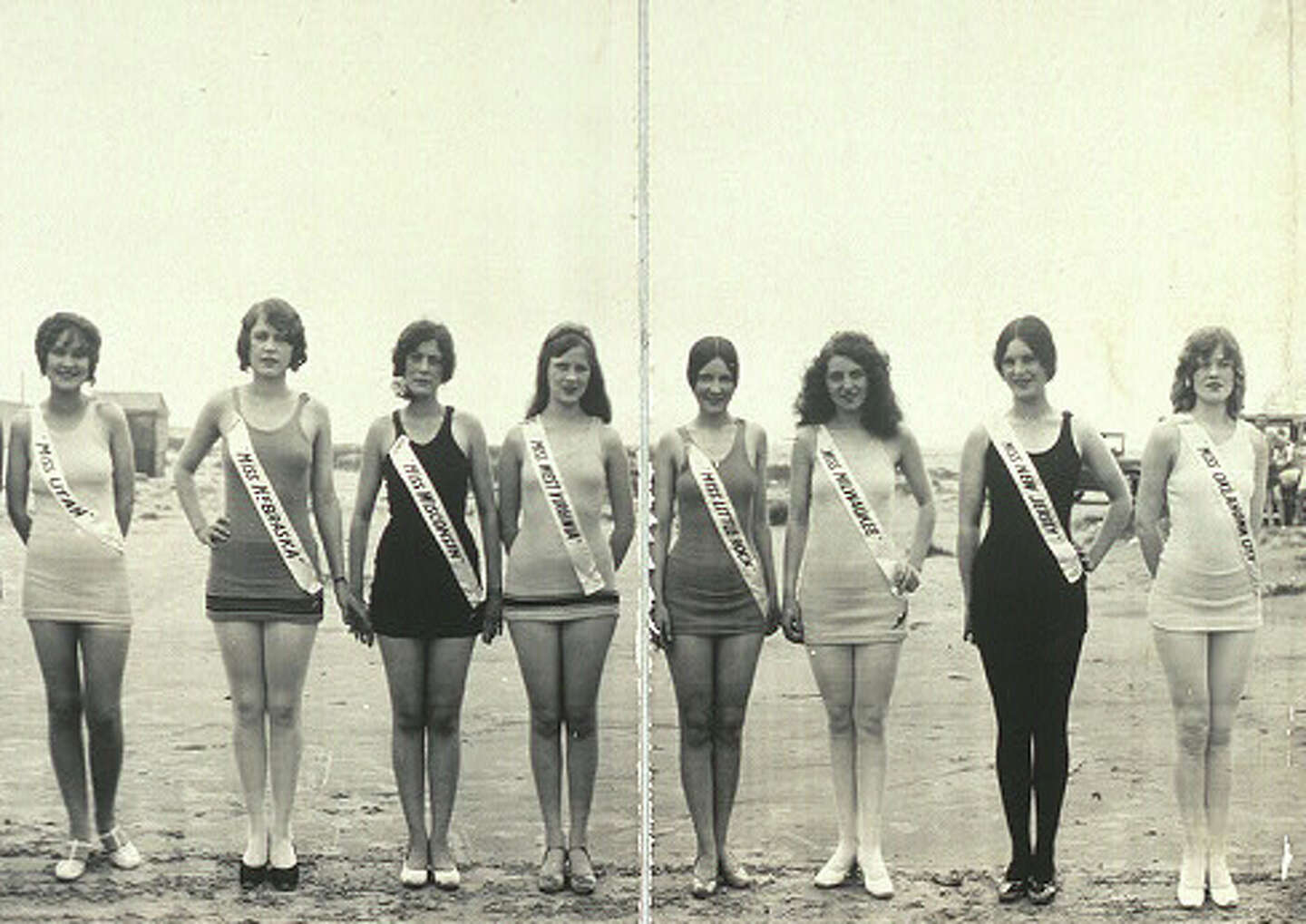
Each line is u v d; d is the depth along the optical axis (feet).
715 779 22.03
